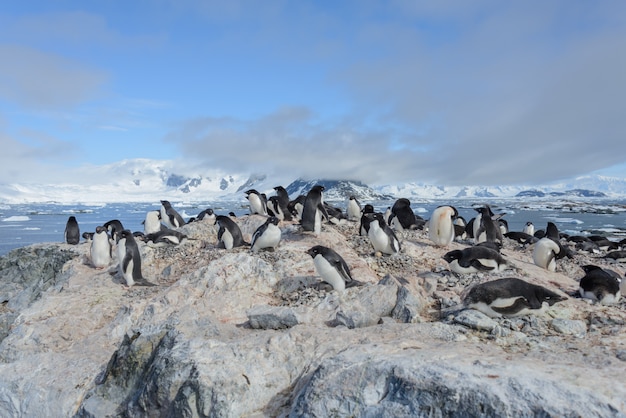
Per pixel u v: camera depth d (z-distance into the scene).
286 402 7.04
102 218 86.31
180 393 7.00
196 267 13.87
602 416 4.89
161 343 8.34
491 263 11.36
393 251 13.39
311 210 14.77
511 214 89.31
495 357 6.25
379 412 5.89
